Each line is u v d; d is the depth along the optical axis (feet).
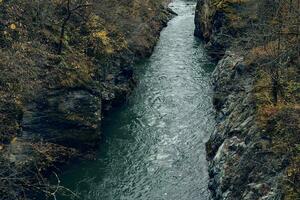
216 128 97.71
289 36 94.48
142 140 102.89
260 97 83.56
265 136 73.51
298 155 66.13
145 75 138.51
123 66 121.49
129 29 152.76
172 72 140.87
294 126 71.15
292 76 85.81
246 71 104.37
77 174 90.48
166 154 97.25
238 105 92.99
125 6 160.56
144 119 112.16
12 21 97.71
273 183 65.57
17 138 83.76
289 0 106.22
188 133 105.29
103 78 112.37
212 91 126.52
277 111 75.87
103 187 86.74
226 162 80.12
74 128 93.61
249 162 73.31
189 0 246.88
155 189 85.76
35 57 94.17
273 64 89.20
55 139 91.25
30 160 83.66
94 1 129.49
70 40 109.50
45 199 82.07
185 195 83.56
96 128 96.89
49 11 109.19
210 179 85.25
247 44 118.21
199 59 151.53
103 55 114.11
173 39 174.60
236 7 147.43
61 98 91.81
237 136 82.74
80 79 97.66
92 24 118.52
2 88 86.02
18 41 95.61
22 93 87.25
